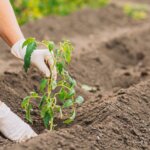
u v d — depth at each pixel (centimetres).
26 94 590
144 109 529
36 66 470
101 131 463
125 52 986
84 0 1346
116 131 472
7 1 482
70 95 473
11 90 566
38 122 521
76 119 515
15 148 410
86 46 923
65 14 1177
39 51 470
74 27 1098
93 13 1239
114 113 498
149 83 592
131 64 954
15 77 615
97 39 1027
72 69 728
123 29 1171
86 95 628
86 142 440
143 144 469
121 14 1293
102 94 632
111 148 446
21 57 473
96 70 782
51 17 1123
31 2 1054
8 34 475
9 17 477
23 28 985
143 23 1256
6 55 828
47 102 471
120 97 533
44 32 994
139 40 1045
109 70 808
